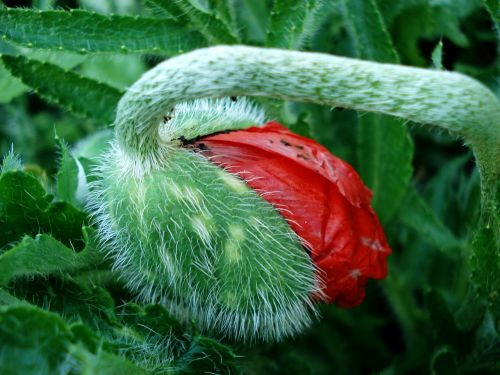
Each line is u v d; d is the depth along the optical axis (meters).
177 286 0.10
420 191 0.16
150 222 0.09
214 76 0.08
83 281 0.10
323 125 0.14
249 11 0.15
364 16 0.12
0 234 0.10
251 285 0.09
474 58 0.15
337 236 0.09
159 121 0.09
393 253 0.13
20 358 0.07
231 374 0.10
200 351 0.10
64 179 0.11
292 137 0.09
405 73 0.08
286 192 0.09
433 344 0.13
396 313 0.14
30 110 0.18
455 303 0.13
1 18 0.11
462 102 0.08
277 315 0.09
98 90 0.12
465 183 0.14
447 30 0.14
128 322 0.10
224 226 0.09
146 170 0.09
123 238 0.09
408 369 0.13
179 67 0.08
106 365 0.08
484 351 0.11
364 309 0.15
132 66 0.16
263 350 0.12
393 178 0.12
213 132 0.10
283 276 0.09
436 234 0.13
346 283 0.09
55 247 0.09
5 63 0.12
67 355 0.07
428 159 0.16
